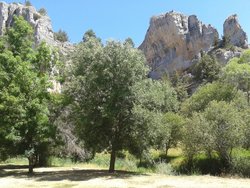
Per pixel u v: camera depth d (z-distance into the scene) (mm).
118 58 23953
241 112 31078
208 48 136625
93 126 24688
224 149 27500
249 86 67188
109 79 23969
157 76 139625
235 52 127062
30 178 21688
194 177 22766
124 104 24000
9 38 27062
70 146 37094
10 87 24547
